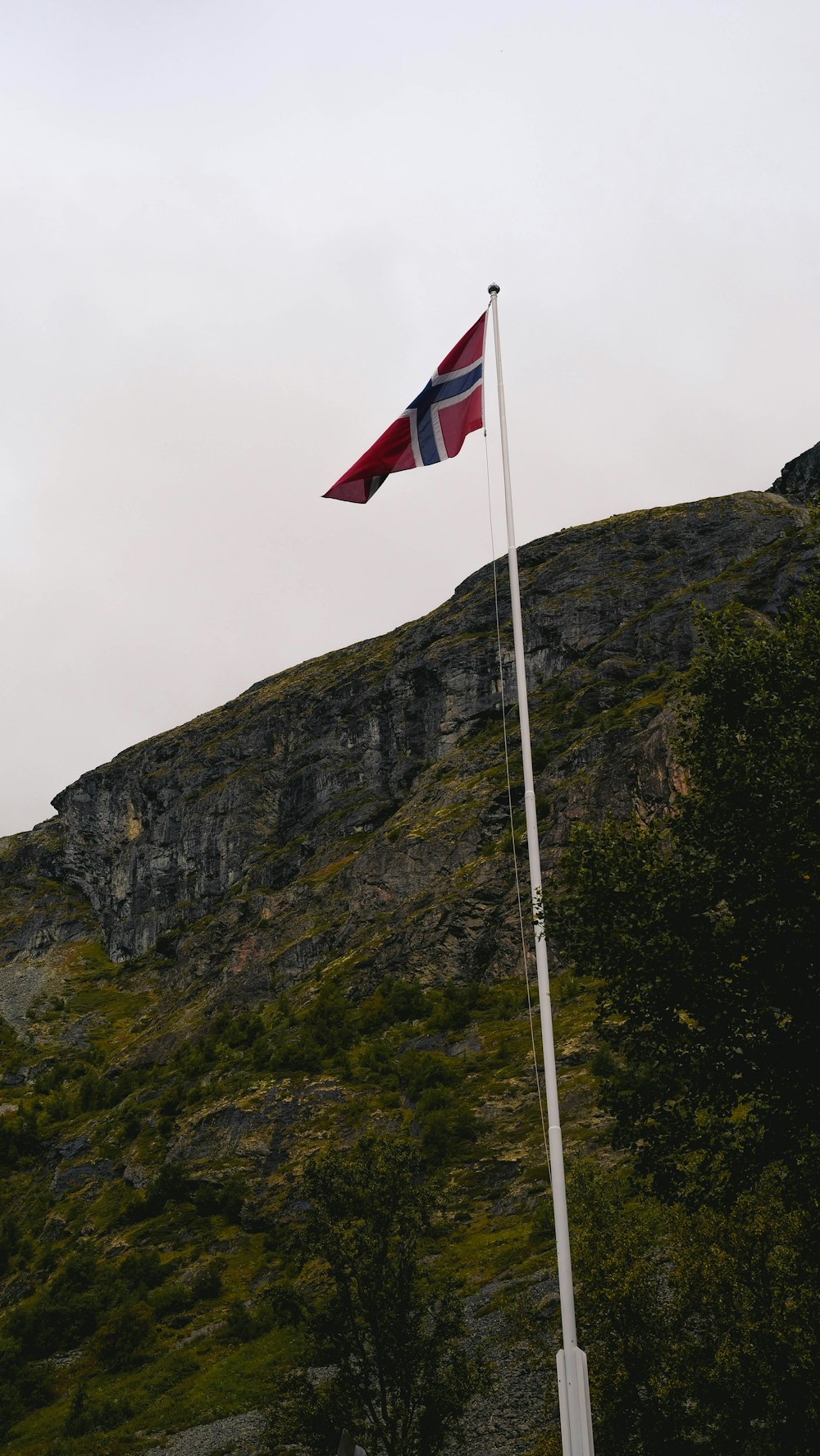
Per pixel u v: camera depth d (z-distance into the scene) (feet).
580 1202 86.74
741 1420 69.26
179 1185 320.29
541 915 73.67
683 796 80.38
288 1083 350.84
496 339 89.61
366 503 92.58
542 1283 161.27
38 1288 298.56
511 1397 120.67
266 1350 200.75
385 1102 315.99
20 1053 625.00
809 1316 69.00
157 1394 195.42
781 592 497.87
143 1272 269.23
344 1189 100.48
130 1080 461.37
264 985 505.25
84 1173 368.89
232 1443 147.33
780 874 68.03
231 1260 268.82
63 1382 224.53
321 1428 91.09
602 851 77.15
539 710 578.66
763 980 68.69
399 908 480.23
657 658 565.94
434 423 90.68
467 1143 274.77
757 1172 69.21
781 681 76.79
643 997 72.59
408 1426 92.43
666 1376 74.84
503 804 503.20
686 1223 79.92
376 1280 95.86
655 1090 74.59
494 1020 351.05
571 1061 293.23
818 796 66.90
